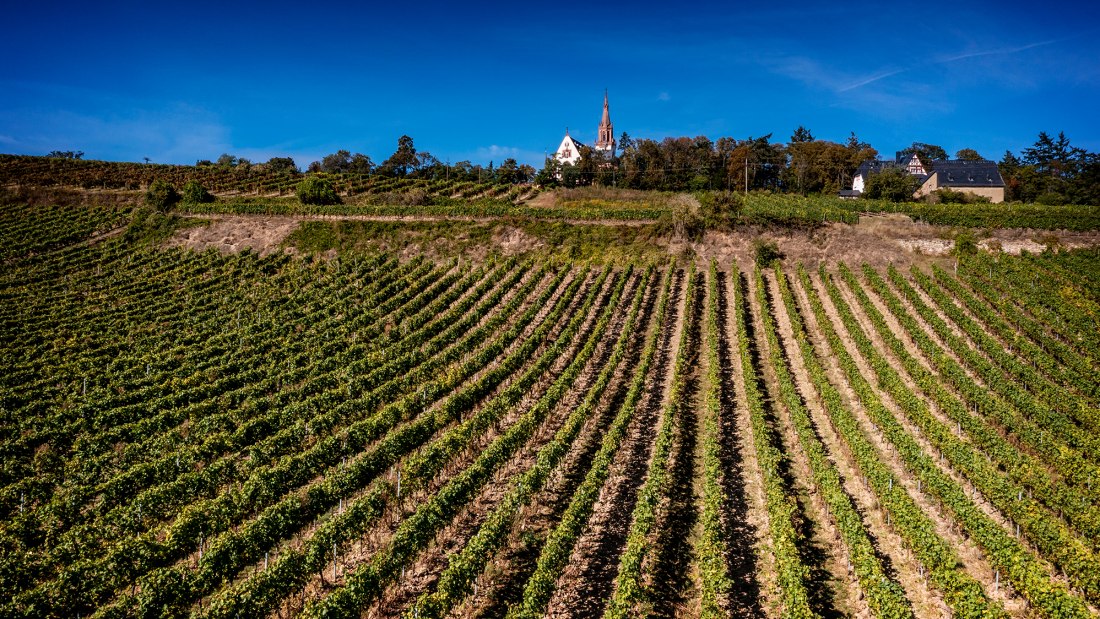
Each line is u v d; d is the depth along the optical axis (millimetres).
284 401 32125
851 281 46375
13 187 74688
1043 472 22531
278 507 21516
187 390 32969
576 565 19797
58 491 24766
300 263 57250
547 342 39469
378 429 28391
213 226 64312
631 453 26734
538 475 23250
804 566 17812
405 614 16688
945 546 18406
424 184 89062
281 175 92438
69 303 48438
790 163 105375
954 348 34812
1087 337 35906
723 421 29703
